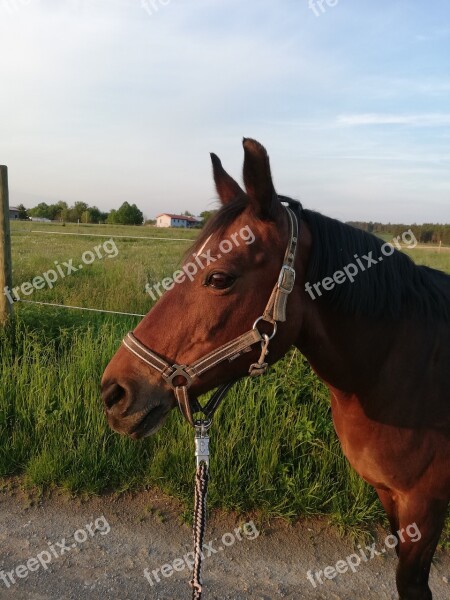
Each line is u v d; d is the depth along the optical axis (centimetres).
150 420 171
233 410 338
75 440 347
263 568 258
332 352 190
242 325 168
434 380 187
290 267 168
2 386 375
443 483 189
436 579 255
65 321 507
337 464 315
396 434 189
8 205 463
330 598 239
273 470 312
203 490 177
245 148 156
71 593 237
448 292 206
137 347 172
